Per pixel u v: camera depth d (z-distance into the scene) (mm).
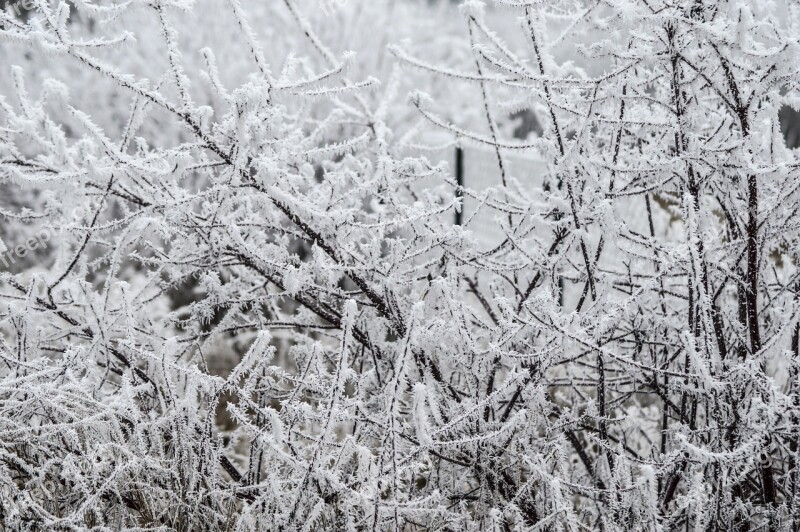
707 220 2420
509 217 3057
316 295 2809
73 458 2135
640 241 2465
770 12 2506
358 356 2953
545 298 2355
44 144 2352
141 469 2248
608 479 2514
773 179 2297
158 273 2793
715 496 2221
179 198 2383
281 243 2816
